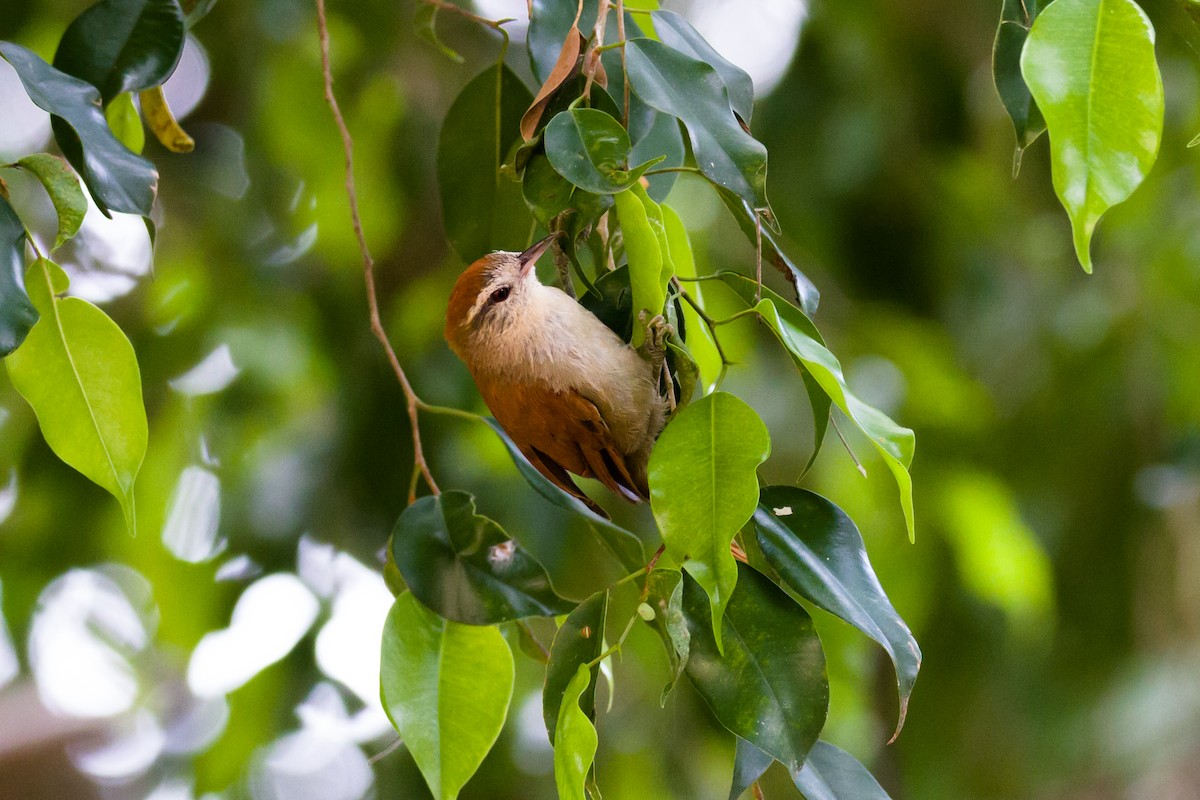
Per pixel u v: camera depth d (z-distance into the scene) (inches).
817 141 450.6
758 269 189.0
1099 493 482.0
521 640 247.8
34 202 450.6
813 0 455.8
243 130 452.8
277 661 396.2
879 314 455.5
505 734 402.0
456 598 207.2
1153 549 487.2
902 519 445.1
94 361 205.8
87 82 203.9
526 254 266.8
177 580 417.4
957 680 460.4
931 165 458.3
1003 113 470.9
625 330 257.6
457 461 402.3
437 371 413.7
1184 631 485.4
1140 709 472.4
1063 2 169.0
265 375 423.5
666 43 204.7
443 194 263.7
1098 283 490.9
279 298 440.1
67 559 414.0
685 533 175.6
